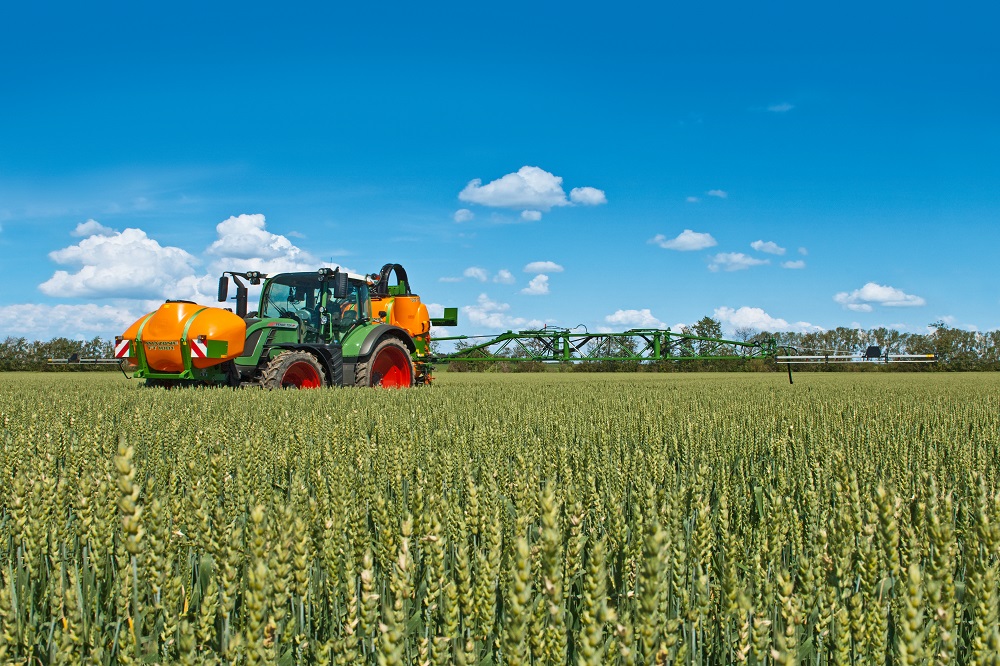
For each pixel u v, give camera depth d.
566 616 1.99
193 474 3.51
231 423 5.89
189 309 11.21
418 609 1.98
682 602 1.90
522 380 22.98
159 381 11.92
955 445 4.75
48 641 1.85
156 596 1.71
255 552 1.47
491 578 1.70
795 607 1.50
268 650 1.46
